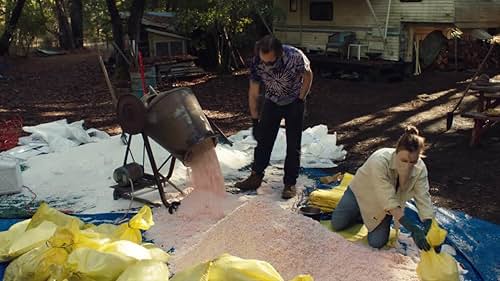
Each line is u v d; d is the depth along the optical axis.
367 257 3.68
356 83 13.13
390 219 3.96
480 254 3.98
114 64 15.97
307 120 9.17
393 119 9.05
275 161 6.23
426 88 12.06
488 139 7.45
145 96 5.14
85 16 25.70
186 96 4.90
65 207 5.06
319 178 5.71
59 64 18.72
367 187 3.92
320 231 3.80
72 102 11.75
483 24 13.41
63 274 3.24
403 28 13.48
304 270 3.57
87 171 5.96
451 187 5.53
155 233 4.38
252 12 14.92
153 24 14.44
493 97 7.20
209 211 4.71
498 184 5.60
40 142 7.11
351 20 14.56
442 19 12.72
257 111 5.29
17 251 3.84
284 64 4.83
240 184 5.36
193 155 5.02
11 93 13.09
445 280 3.28
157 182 4.87
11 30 19.58
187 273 3.03
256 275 3.00
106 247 3.47
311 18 15.71
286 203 5.00
